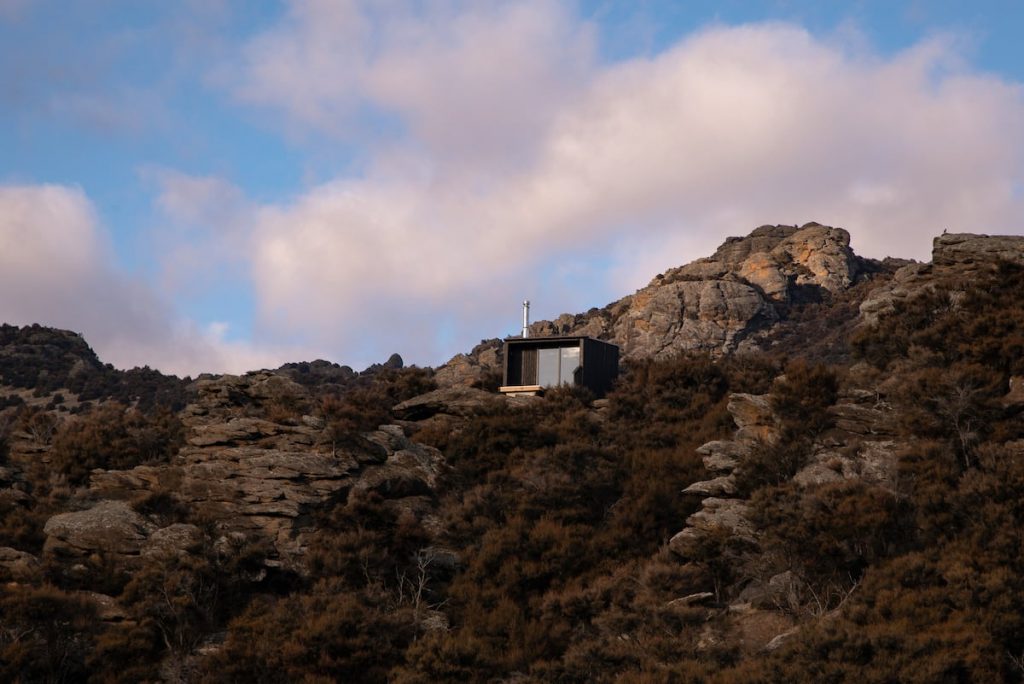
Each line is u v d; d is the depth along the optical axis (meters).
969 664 28.97
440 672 34.06
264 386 56.41
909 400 43.78
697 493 45.31
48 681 34.66
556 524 43.84
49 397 122.38
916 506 36.81
